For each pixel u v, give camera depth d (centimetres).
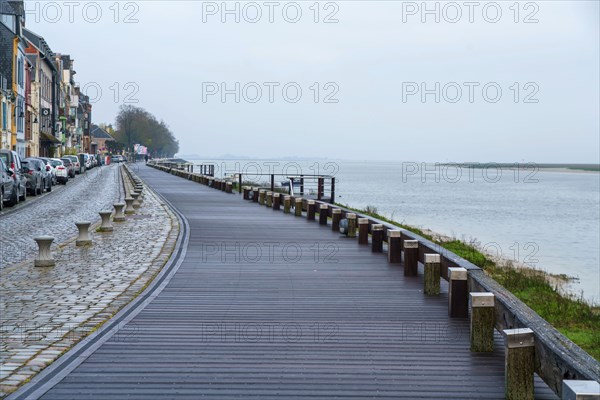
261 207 2923
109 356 700
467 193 8250
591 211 5484
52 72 8819
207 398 577
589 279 2059
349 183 10556
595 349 1016
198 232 1923
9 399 569
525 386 582
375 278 1212
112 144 15875
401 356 712
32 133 6881
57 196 3609
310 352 723
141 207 2822
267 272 1266
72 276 1190
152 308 943
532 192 9150
